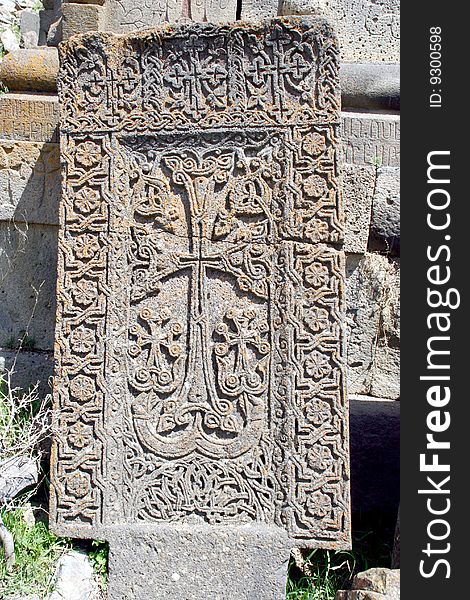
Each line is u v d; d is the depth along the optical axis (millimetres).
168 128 3648
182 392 3570
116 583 3373
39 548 3420
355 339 4555
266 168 3594
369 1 5199
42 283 4445
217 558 3385
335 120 3549
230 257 3604
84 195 3662
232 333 3576
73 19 4859
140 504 3514
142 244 3646
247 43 3605
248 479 3480
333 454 3447
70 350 3611
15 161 4406
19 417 3938
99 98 3680
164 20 5078
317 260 3533
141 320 3625
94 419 3562
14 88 4590
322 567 3559
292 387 3496
